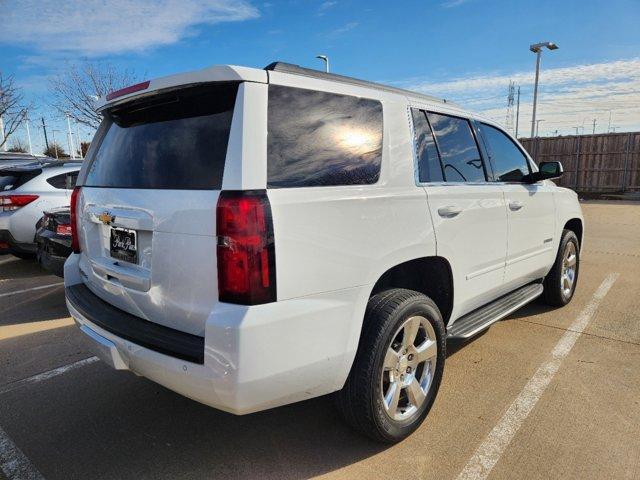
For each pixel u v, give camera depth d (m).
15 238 6.86
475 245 3.22
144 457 2.60
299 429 2.81
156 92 2.35
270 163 2.04
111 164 2.68
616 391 3.19
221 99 2.13
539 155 22.34
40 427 2.91
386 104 2.68
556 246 4.57
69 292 2.92
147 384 3.44
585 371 3.49
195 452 2.63
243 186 1.94
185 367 2.01
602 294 5.46
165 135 2.32
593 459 2.48
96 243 2.79
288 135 2.13
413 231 2.63
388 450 2.59
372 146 2.53
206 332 1.93
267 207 1.96
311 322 2.10
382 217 2.44
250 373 1.93
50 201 7.03
